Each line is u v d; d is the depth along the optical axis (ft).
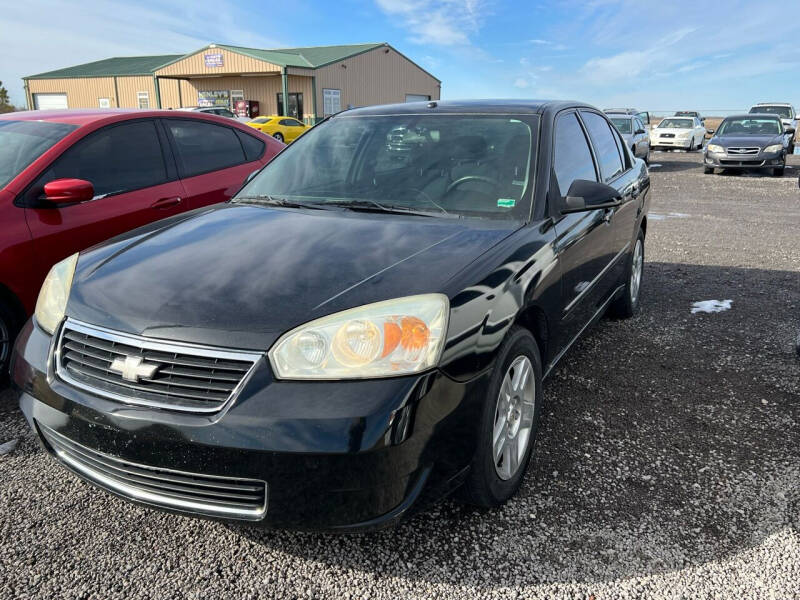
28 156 12.21
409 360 6.11
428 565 6.94
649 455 9.16
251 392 5.91
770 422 10.18
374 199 9.61
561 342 9.64
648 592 6.55
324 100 115.24
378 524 6.08
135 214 13.19
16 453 9.21
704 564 6.94
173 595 6.50
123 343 6.40
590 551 7.14
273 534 7.47
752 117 57.06
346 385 5.94
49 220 11.64
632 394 11.19
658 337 14.17
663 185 47.55
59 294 7.51
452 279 6.83
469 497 7.36
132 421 6.10
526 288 7.66
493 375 7.00
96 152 13.02
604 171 12.69
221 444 5.82
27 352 7.24
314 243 7.81
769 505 7.97
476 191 9.32
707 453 9.22
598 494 8.20
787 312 16.15
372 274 6.90
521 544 7.25
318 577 6.77
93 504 8.03
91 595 6.49
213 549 7.22
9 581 6.66
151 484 6.34
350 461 5.78
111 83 136.67
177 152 14.69
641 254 16.12
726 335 14.33
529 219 8.82
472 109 10.84
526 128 10.12
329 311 6.28
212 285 6.84
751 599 6.43
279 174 10.96
